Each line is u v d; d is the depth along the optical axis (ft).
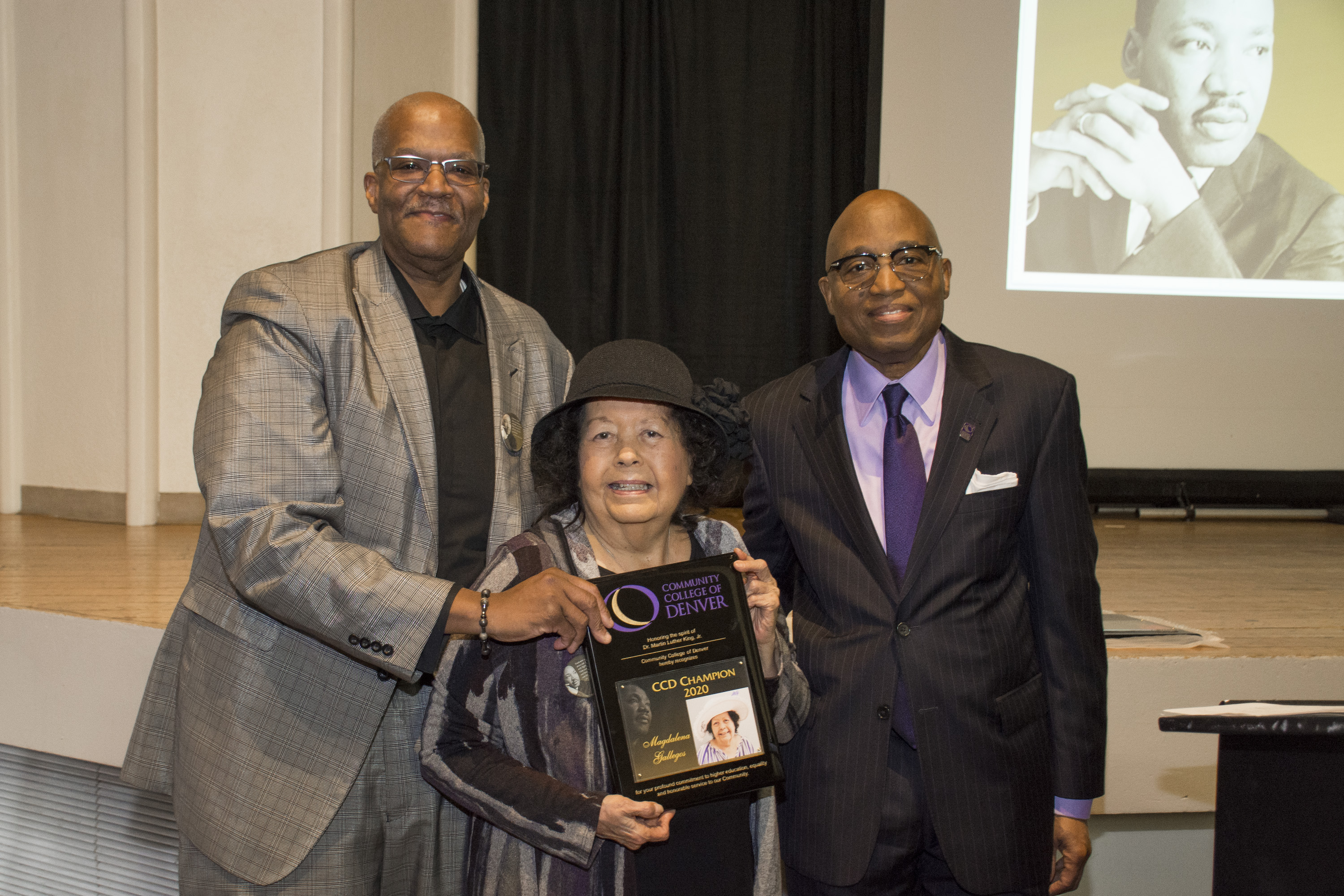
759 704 3.92
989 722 4.35
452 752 3.92
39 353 10.91
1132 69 12.86
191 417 10.61
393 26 10.86
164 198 10.32
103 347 10.60
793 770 4.61
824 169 13.60
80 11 10.30
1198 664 6.00
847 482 4.59
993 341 13.08
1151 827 6.79
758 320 13.88
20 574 7.88
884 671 4.40
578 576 4.04
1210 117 12.91
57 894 7.15
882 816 4.36
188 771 4.34
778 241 13.85
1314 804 2.91
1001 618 4.48
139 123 10.08
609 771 3.84
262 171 10.40
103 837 6.99
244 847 4.22
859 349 4.69
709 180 13.73
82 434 10.79
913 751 4.44
